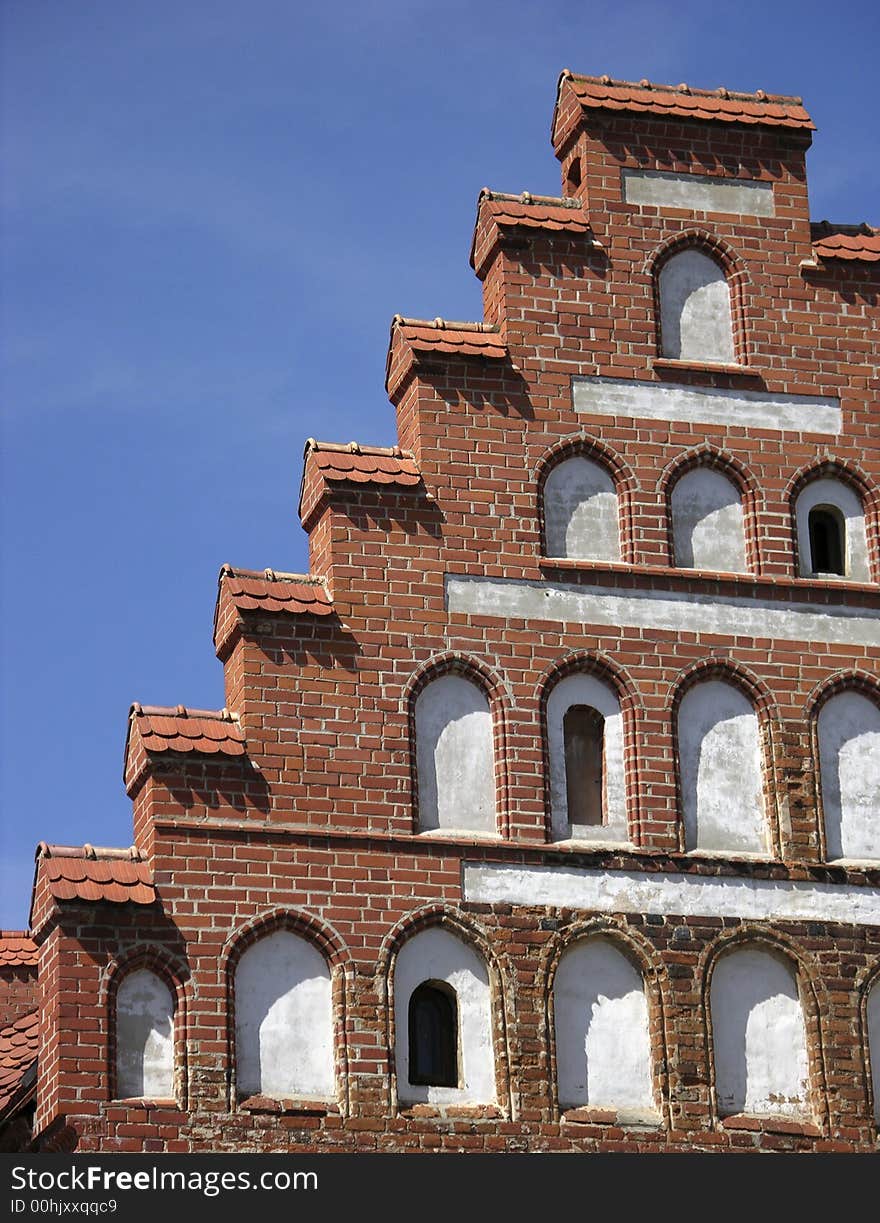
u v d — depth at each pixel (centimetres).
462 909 3597
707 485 3938
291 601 3697
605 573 3825
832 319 4059
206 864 3525
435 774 3675
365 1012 3506
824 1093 3628
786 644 3850
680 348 4003
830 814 3794
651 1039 3603
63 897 3447
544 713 3734
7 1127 3550
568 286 3975
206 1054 3431
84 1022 3409
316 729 3638
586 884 3650
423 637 3725
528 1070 3538
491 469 3841
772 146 4138
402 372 3903
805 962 3688
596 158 4062
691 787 3759
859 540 3966
